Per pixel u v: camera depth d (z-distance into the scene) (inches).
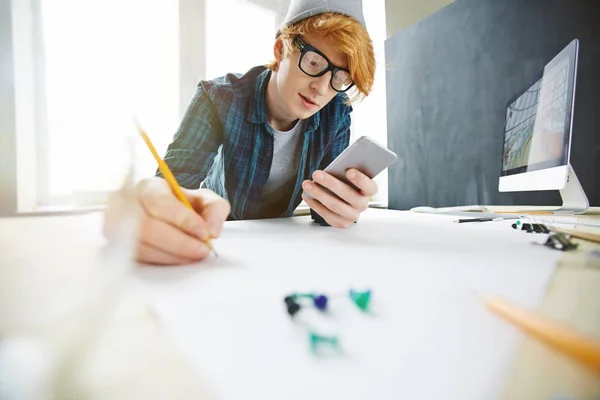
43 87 38.0
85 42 40.9
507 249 12.6
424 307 6.6
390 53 70.2
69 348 4.5
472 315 6.1
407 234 17.0
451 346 5.0
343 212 19.1
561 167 23.0
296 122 33.4
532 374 4.2
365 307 6.6
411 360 4.6
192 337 5.3
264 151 32.6
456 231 18.1
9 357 4.1
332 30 22.9
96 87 41.7
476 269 9.6
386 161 18.4
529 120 29.7
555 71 24.8
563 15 42.9
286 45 25.5
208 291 7.6
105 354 4.6
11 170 34.6
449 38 58.1
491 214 27.5
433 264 10.3
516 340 5.1
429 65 61.8
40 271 7.6
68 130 38.7
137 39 45.7
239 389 4.0
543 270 9.3
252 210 35.7
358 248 13.1
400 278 8.7
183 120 29.8
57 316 5.2
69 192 38.1
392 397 3.8
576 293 7.2
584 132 40.4
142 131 10.5
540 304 6.6
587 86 40.3
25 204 36.1
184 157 27.9
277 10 60.9
